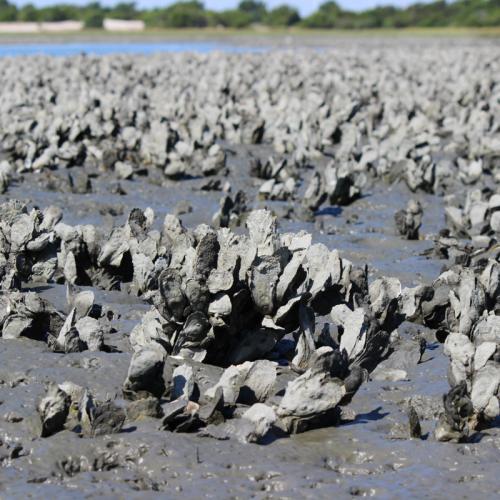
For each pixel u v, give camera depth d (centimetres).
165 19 10931
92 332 671
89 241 881
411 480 499
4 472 495
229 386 571
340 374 605
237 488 485
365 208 1393
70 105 2273
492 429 561
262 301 634
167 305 640
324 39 8788
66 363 636
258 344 648
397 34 9281
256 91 2959
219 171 1634
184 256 833
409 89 2925
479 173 1605
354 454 529
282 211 1289
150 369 574
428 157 1561
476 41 7781
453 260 1029
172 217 895
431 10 10381
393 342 707
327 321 768
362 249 1107
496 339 681
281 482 491
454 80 3194
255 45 8000
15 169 1598
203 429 541
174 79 3155
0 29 10412
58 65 3709
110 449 517
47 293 828
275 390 602
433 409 589
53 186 1455
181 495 476
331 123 2042
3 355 646
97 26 10794
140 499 470
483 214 1198
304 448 531
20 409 562
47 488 479
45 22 11088
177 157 1591
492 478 500
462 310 722
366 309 663
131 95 2784
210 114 2181
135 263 828
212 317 635
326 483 494
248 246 675
